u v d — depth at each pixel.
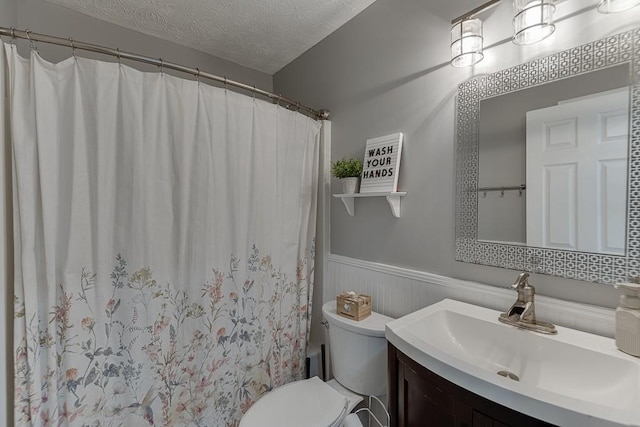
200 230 1.41
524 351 0.88
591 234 0.88
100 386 1.19
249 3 1.63
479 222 1.14
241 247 1.55
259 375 1.64
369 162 1.56
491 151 1.10
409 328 0.95
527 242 1.01
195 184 1.39
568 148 0.92
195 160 1.39
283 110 1.71
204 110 1.40
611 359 0.73
